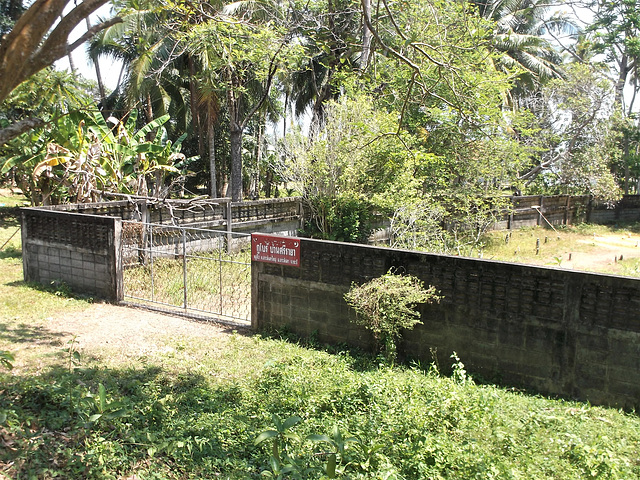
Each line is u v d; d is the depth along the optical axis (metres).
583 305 6.14
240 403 5.54
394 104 16.70
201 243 14.88
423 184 17.62
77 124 14.41
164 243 13.77
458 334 6.96
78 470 3.99
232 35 14.41
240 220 16.30
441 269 6.97
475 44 11.57
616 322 5.98
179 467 4.25
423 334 7.20
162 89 22.14
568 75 24.55
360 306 7.04
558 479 4.27
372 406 5.38
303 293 8.07
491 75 14.86
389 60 15.14
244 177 30.41
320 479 3.83
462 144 16.94
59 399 5.21
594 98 23.78
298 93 27.44
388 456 4.46
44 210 10.84
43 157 14.80
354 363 7.14
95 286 10.29
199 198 15.14
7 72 3.39
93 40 21.81
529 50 27.14
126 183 15.86
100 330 8.30
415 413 5.13
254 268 8.46
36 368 6.38
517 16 23.72
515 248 19.64
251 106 25.12
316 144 17.17
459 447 4.58
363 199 17.27
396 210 16.02
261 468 4.21
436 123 17.75
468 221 18.52
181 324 8.82
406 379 6.34
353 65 20.45
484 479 4.11
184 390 5.95
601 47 26.20
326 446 4.58
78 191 13.96
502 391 6.28
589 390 6.20
